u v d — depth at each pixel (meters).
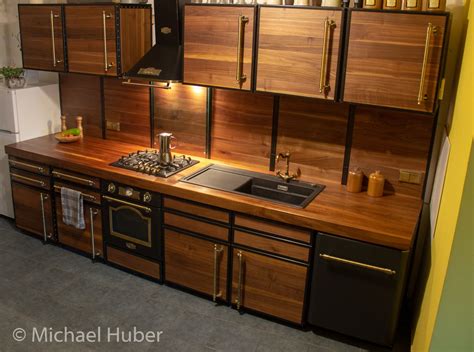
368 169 3.29
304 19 2.89
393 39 2.68
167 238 3.46
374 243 2.72
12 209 4.49
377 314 2.83
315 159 3.45
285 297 3.10
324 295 2.96
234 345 2.99
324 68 2.91
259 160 3.68
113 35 3.62
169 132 4.02
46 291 3.48
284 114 3.47
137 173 3.53
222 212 3.17
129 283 3.63
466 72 2.44
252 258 3.14
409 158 3.14
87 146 4.16
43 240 4.23
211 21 3.18
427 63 2.63
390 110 2.87
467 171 1.89
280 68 3.05
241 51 3.13
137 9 3.73
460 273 2.01
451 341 2.12
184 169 3.63
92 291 3.51
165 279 3.59
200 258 3.36
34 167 3.98
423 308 2.70
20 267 3.79
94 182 3.69
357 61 2.81
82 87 4.36
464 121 2.17
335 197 3.18
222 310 3.34
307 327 3.18
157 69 3.43
